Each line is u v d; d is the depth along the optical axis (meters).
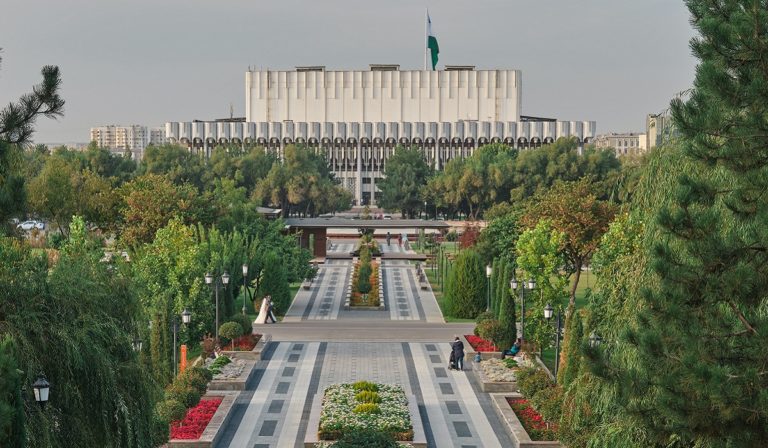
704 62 16.17
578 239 57.53
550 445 32.94
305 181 140.75
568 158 132.75
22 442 17.48
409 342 54.28
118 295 24.62
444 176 140.25
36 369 20.88
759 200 16.30
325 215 169.25
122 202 73.75
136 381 23.72
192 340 46.34
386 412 35.66
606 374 17.62
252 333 53.91
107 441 22.30
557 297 48.28
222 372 43.50
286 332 57.25
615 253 39.12
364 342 54.22
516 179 132.88
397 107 190.88
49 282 22.89
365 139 187.88
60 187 76.81
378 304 67.62
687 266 16.70
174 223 49.78
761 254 16.56
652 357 16.47
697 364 15.50
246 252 64.56
